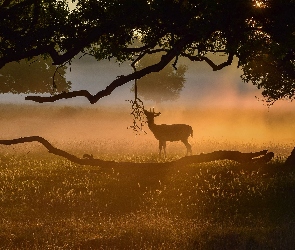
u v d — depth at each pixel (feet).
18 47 71.87
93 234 56.49
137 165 95.35
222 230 57.72
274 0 70.49
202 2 66.49
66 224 61.77
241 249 49.16
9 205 75.36
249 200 76.59
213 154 95.71
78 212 70.44
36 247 50.52
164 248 50.14
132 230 56.85
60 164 118.01
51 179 97.86
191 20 70.38
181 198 79.25
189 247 50.88
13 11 73.15
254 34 74.95
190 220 63.46
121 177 97.96
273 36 73.61
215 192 83.35
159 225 59.47
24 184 92.43
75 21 75.77
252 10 68.33
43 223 62.28
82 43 73.51
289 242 51.49
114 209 72.23
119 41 81.15
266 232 56.70
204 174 98.58
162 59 71.92
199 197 79.66
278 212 69.15
